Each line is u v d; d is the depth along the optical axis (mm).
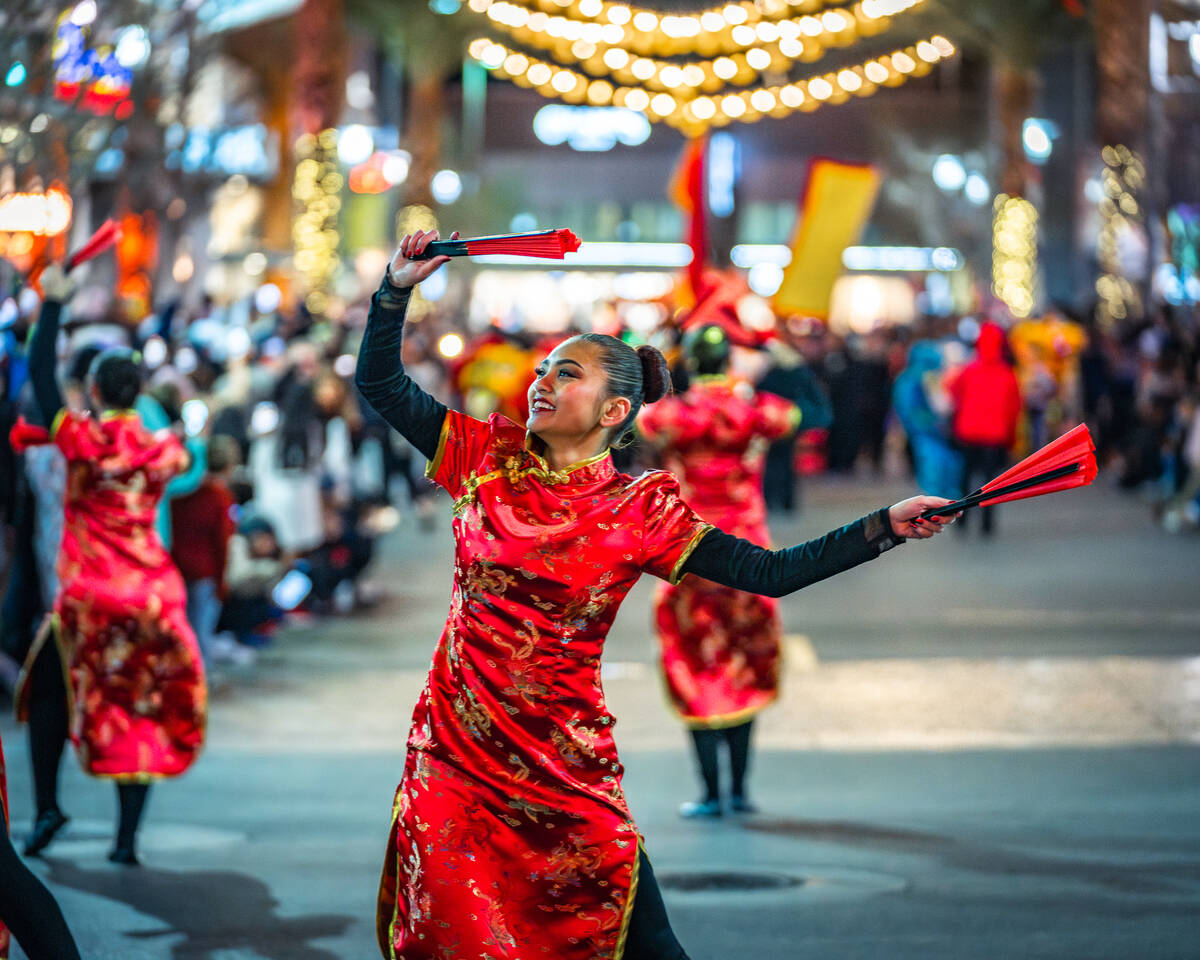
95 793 10461
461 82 62281
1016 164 55188
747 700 9859
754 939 7492
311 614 17906
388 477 26219
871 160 62688
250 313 26594
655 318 45156
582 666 5164
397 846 5184
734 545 5148
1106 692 13539
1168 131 37125
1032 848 9086
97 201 20203
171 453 8703
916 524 4969
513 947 5047
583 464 5211
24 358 11664
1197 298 37125
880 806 10094
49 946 5617
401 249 5223
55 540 11141
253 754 11578
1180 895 8172
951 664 14766
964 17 53156
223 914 7859
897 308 63156
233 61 36625
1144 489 31203
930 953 7301
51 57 14727
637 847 5172
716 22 19641
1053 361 34719
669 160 62719
